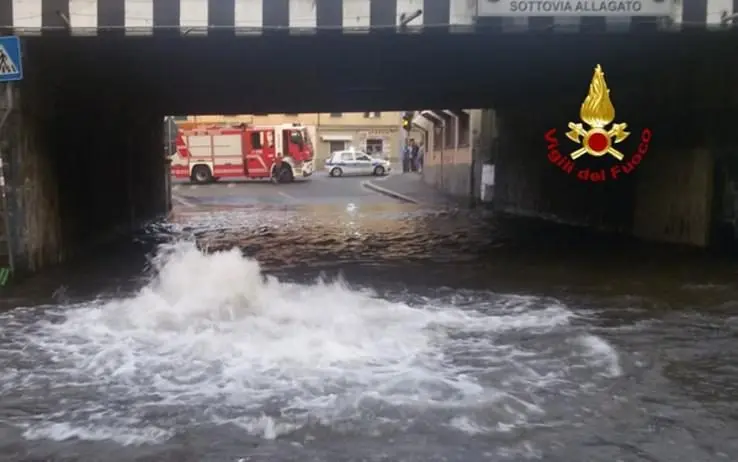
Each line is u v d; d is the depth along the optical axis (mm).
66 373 6777
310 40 12422
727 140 14625
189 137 43500
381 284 11555
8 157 11445
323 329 8352
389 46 13398
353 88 19438
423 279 12086
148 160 22500
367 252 15695
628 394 6266
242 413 5773
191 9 10883
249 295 9586
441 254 15344
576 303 10062
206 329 8258
